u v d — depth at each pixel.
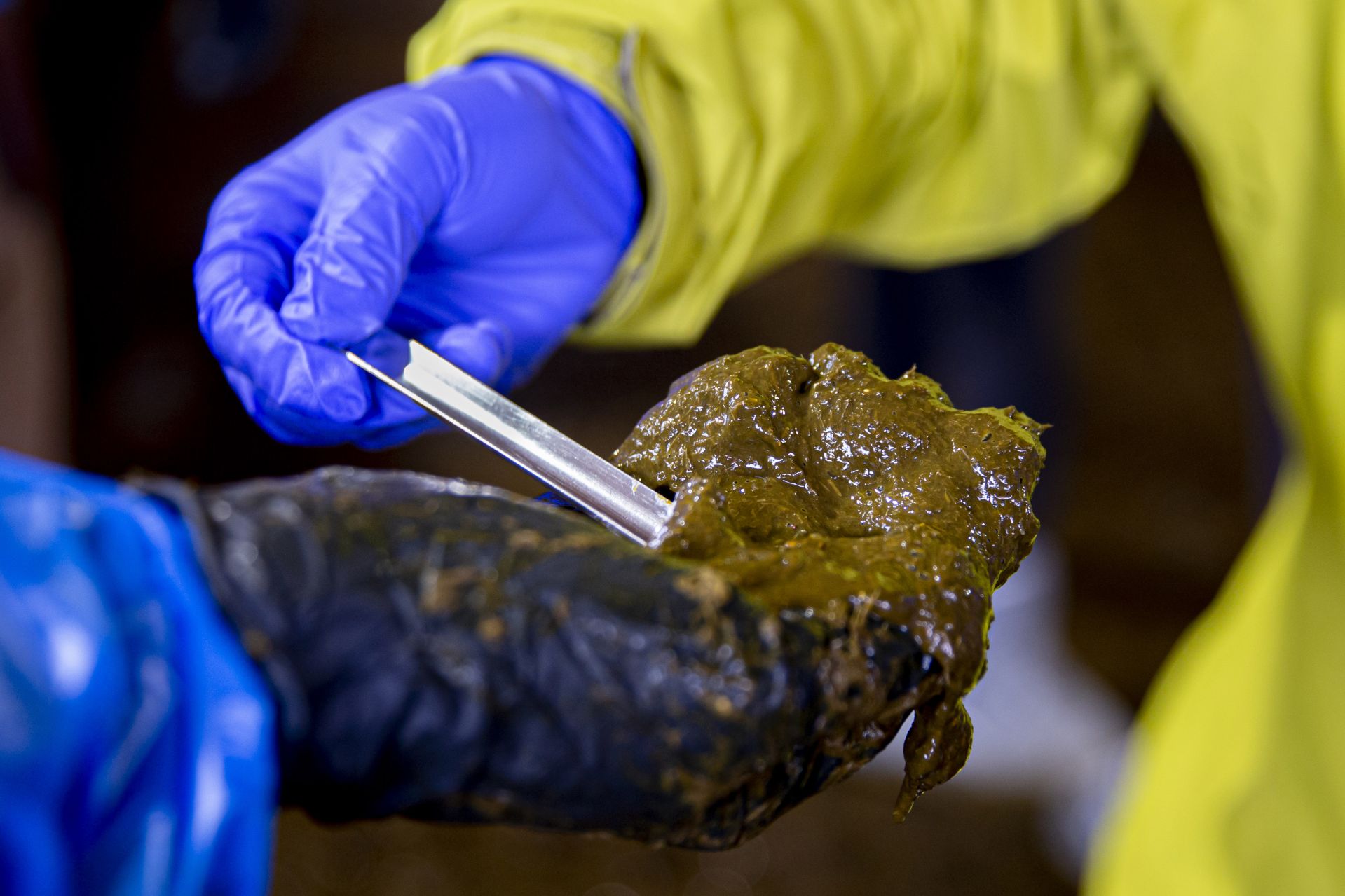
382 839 2.17
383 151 1.06
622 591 0.83
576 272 1.16
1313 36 1.15
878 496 0.95
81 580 0.79
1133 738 2.30
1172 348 3.44
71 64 2.75
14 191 2.33
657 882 2.12
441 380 0.99
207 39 3.51
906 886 2.13
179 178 3.53
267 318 1.03
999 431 0.96
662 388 3.25
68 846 0.78
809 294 3.61
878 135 1.26
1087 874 2.13
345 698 0.81
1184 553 2.79
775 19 1.18
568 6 1.17
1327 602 1.25
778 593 0.88
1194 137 1.23
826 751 0.88
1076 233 1.98
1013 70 1.24
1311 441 1.24
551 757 0.83
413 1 4.73
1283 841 1.29
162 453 2.89
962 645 0.88
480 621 0.82
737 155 1.17
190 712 0.79
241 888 0.79
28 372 2.38
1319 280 1.20
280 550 0.81
